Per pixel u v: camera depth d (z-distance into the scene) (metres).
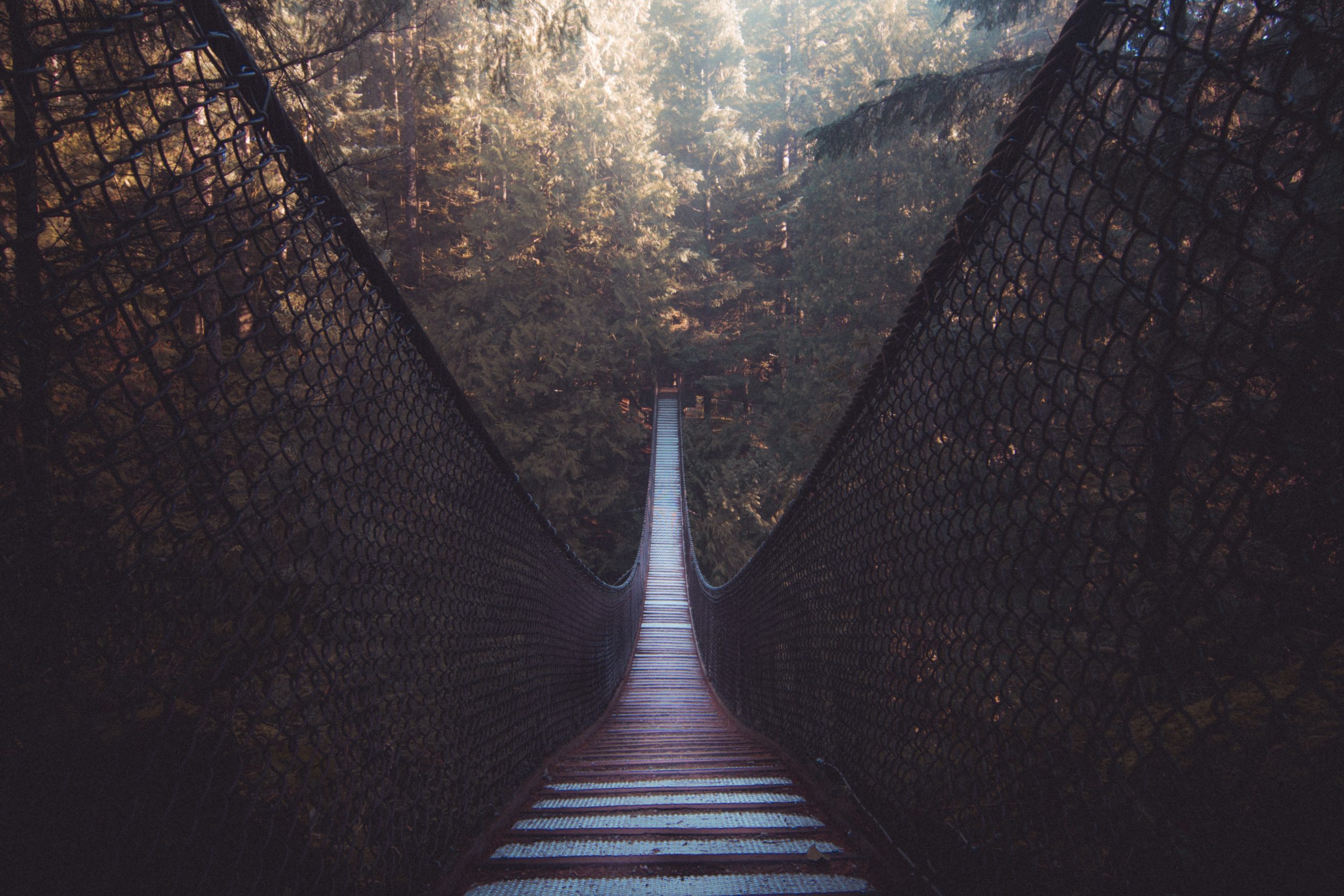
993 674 1.32
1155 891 0.89
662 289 24.05
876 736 2.04
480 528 2.49
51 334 0.79
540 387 20.64
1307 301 0.70
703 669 10.99
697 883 1.91
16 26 0.77
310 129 3.68
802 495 2.98
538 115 21.36
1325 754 0.71
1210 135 0.77
